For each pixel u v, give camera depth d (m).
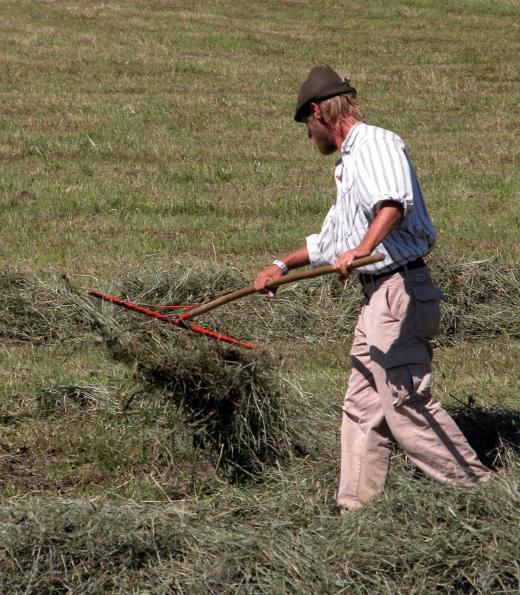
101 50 84.19
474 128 66.19
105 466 19.38
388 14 104.19
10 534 15.16
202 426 18.66
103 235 40.75
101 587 14.53
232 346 19.00
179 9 102.31
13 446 20.25
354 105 16.56
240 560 14.87
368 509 16.09
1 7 98.06
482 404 22.52
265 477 18.62
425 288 16.38
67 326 28.59
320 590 14.27
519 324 30.53
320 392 23.23
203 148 58.44
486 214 45.75
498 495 15.64
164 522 15.74
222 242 39.84
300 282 31.83
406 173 15.80
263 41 91.25
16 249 37.91
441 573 14.54
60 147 56.81
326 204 47.03
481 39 94.69
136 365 18.23
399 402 16.31
